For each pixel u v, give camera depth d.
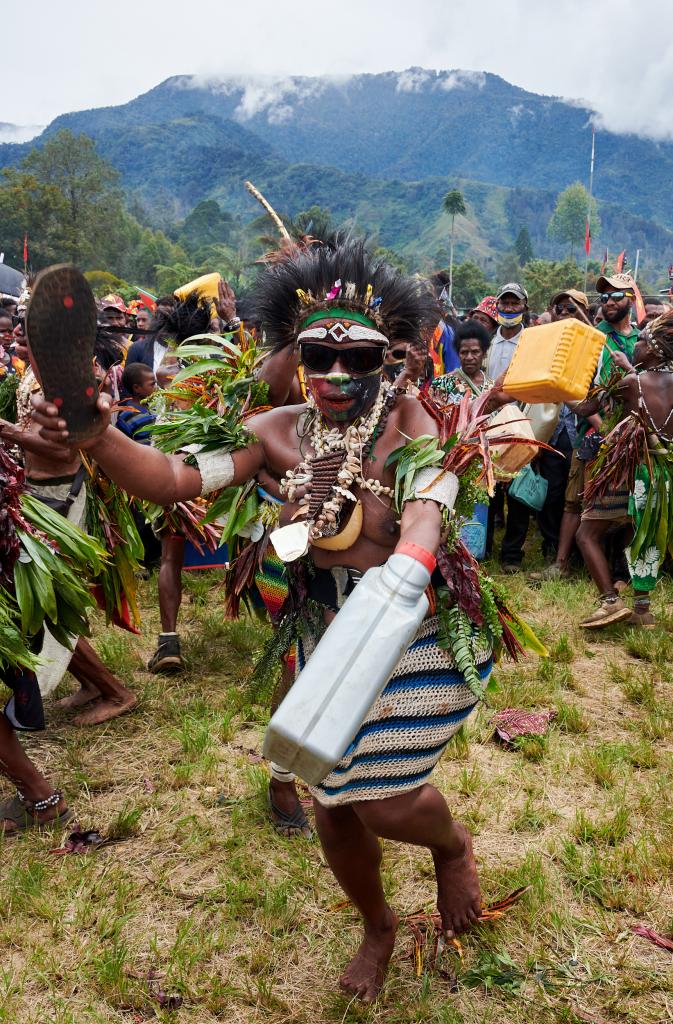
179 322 6.12
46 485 4.16
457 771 4.13
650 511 5.95
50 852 3.53
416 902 3.26
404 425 2.58
